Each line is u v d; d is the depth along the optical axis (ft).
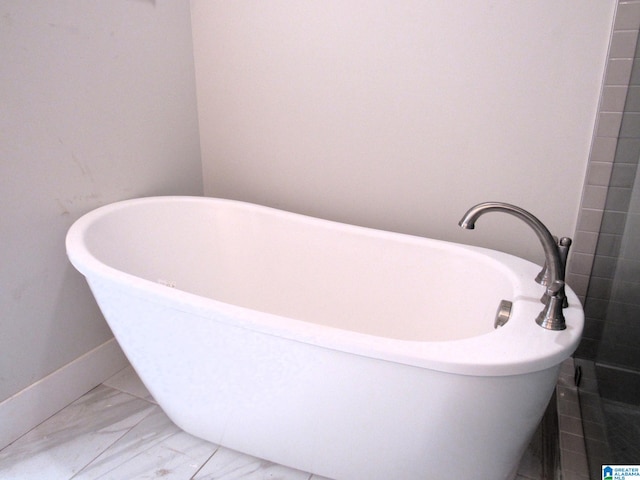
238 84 5.93
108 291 3.62
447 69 4.89
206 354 3.43
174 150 5.98
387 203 5.63
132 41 5.07
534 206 4.98
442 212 5.39
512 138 4.85
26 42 3.95
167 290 3.36
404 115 5.22
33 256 4.29
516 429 3.02
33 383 4.46
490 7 4.54
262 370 3.28
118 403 4.87
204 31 5.88
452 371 2.70
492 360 2.68
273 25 5.49
